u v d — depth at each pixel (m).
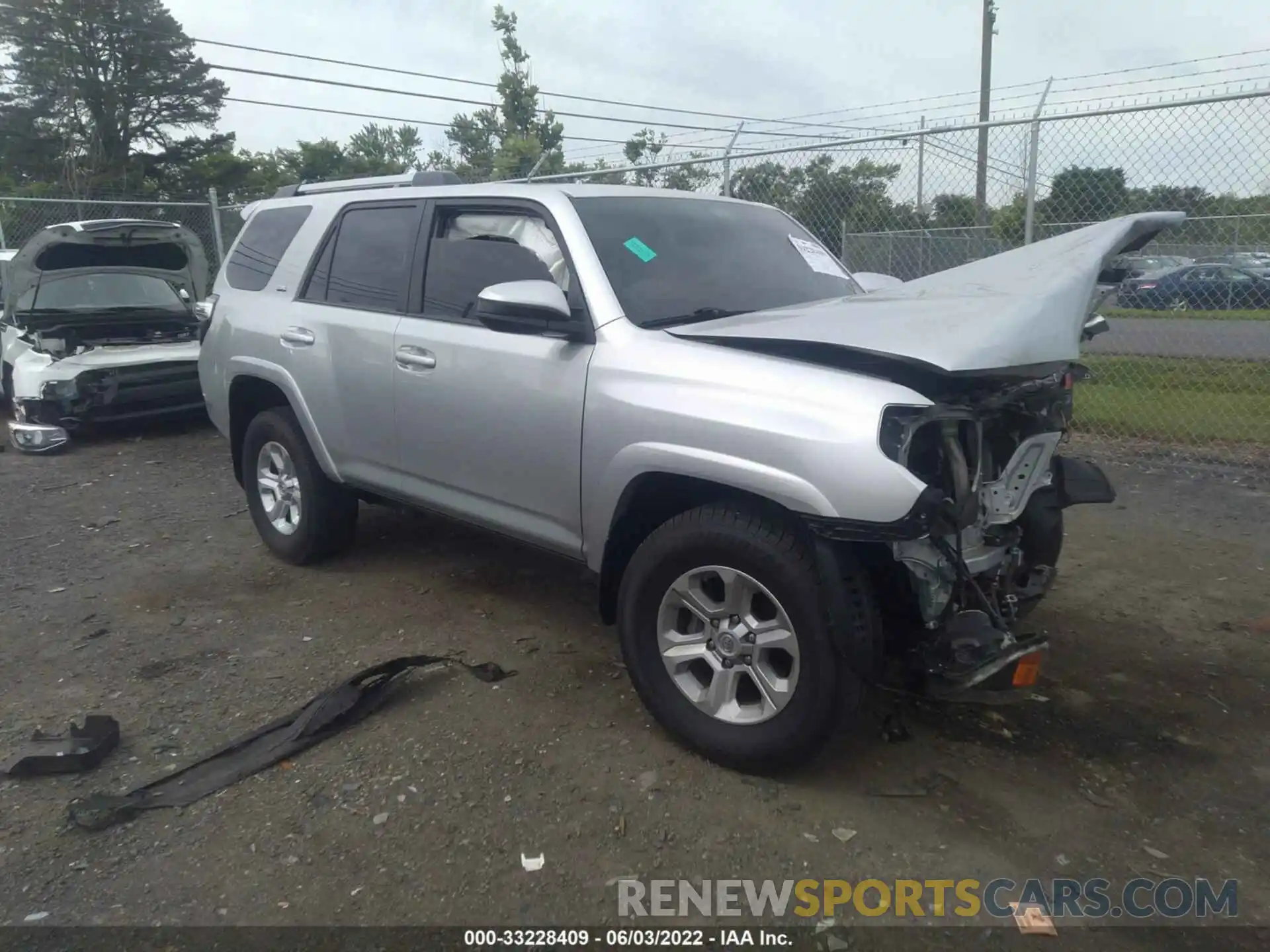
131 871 2.82
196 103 52.00
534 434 3.74
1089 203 7.64
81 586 5.09
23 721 3.67
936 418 2.90
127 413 8.50
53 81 48.75
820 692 2.99
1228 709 3.78
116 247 8.90
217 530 6.05
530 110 17.47
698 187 9.59
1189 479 6.95
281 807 3.12
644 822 3.04
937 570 3.04
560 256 3.82
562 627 4.53
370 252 4.66
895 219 8.55
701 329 3.47
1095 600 4.85
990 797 3.19
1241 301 9.12
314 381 4.77
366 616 4.66
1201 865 2.87
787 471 2.93
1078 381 3.90
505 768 3.33
